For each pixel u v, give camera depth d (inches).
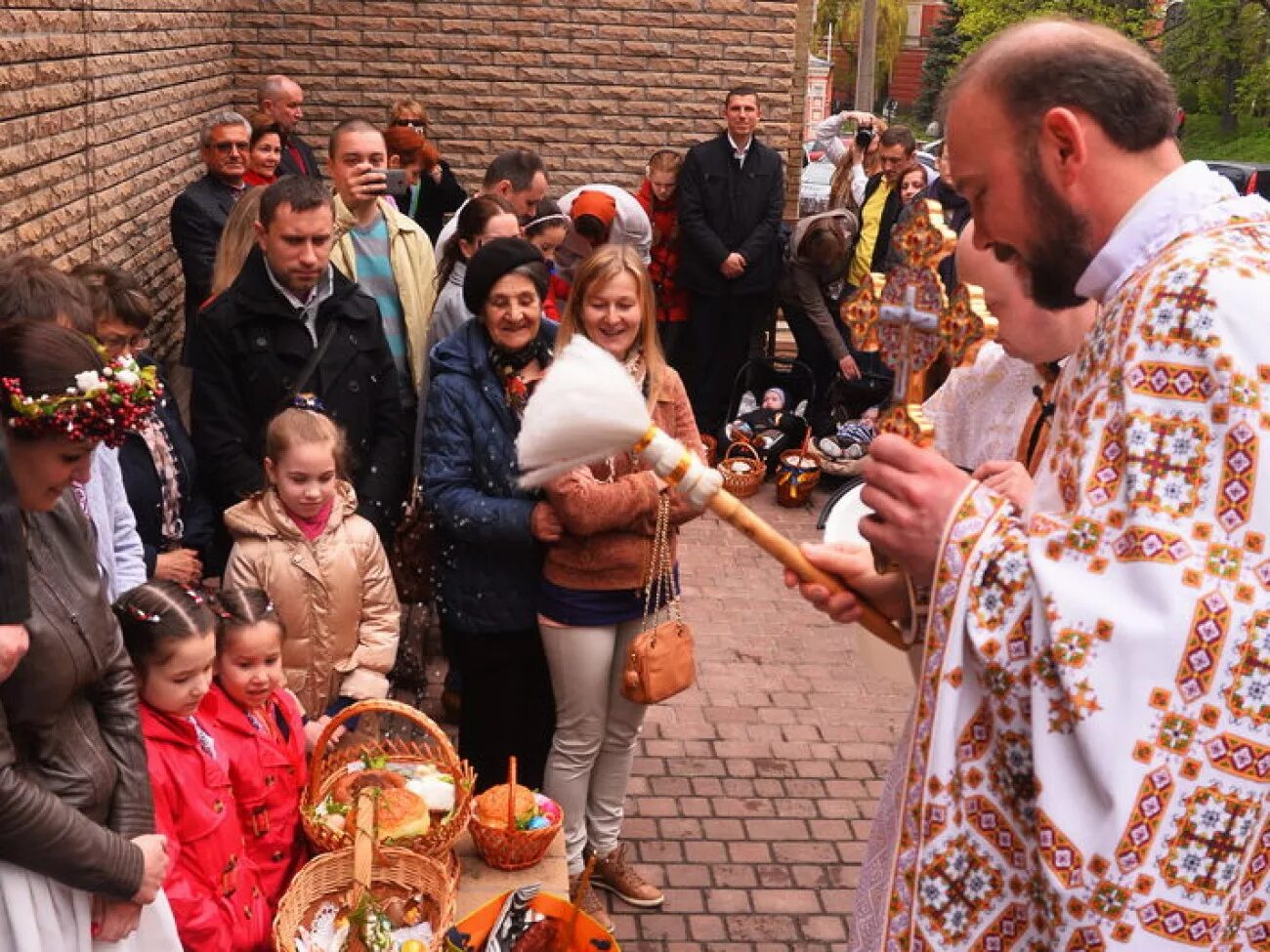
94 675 100.3
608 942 133.6
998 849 61.1
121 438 93.7
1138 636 54.3
